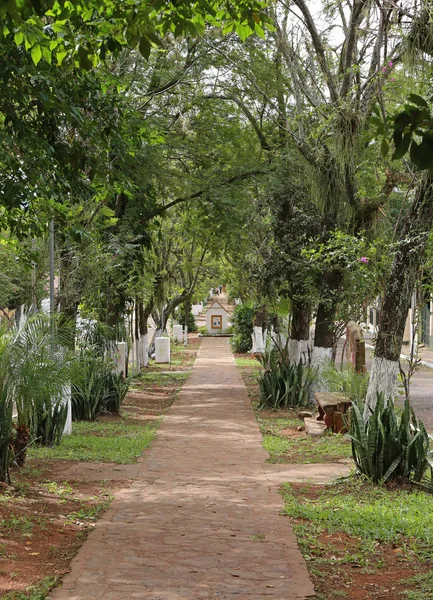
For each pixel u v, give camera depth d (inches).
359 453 416.2
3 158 385.4
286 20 692.7
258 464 504.4
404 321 498.0
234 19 295.0
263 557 284.5
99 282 751.7
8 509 346.9
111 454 534.9
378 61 576.1
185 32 281.4
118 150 431.8
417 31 496.1
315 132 673.0
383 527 323.6
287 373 841.5
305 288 821.9
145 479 445.4
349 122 625.3
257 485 425.1
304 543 303.4
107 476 452.4
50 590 245.9
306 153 706.2
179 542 304.5
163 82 800.9
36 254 532.1
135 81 775.1
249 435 648.4
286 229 824.9
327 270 729.0
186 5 274.7
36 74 358.6
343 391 684.1
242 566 273.6
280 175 822.5
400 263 485.4
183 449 571.5
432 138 126.4
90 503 376.8
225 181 873.5
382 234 689.6
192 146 840.9
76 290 689.6
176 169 848.9
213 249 1009.5
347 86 627.2
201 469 483.2
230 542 304.7
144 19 247.6
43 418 557.9
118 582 254.7
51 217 482.0
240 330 1814.7
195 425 714.8
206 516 349.4
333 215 733.9
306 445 585.0
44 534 312.7
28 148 396.2
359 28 625.0
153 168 770.8
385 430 413.1
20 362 428.5
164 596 241.1
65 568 271.1
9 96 367.9
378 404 421.7
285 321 1093.8
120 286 852.6
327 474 460.1
